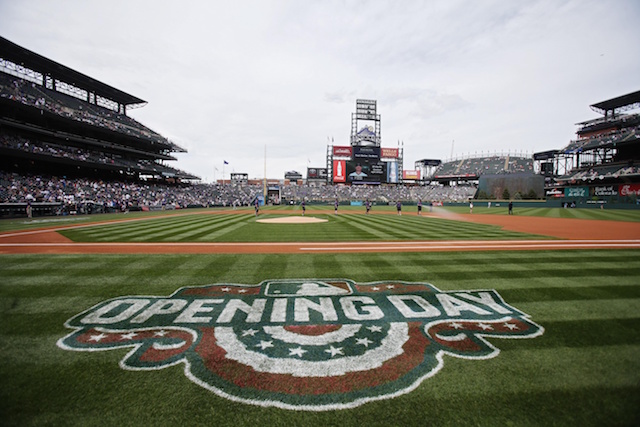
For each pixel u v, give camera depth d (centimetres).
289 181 9138
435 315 494
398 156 7169
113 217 2855
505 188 6366
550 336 422
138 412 281
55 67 3981
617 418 273
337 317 486
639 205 4075
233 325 456
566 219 2617
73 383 320
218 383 324
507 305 534
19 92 3616
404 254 972
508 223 2214
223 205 5972
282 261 866
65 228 1783
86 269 769
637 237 1398
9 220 2433
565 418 274
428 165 9819
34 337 415
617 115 5725
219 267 793
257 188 7269
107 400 296
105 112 4909
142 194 4750
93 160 4275
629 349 388
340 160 6819
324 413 282
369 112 7150
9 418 272
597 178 5203
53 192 3484
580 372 339
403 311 509
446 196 7462
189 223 2159
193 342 406
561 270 766
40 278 688
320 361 364
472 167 8956
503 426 266
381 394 308
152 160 5950
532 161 8412
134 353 379
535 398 299
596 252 1002
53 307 519
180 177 6253
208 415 279
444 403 294
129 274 723
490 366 352
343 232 1591
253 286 636
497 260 880
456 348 392
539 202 5275
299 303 543
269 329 445
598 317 483
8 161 3572
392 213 3753
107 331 435
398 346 398
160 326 452
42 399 296
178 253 987
